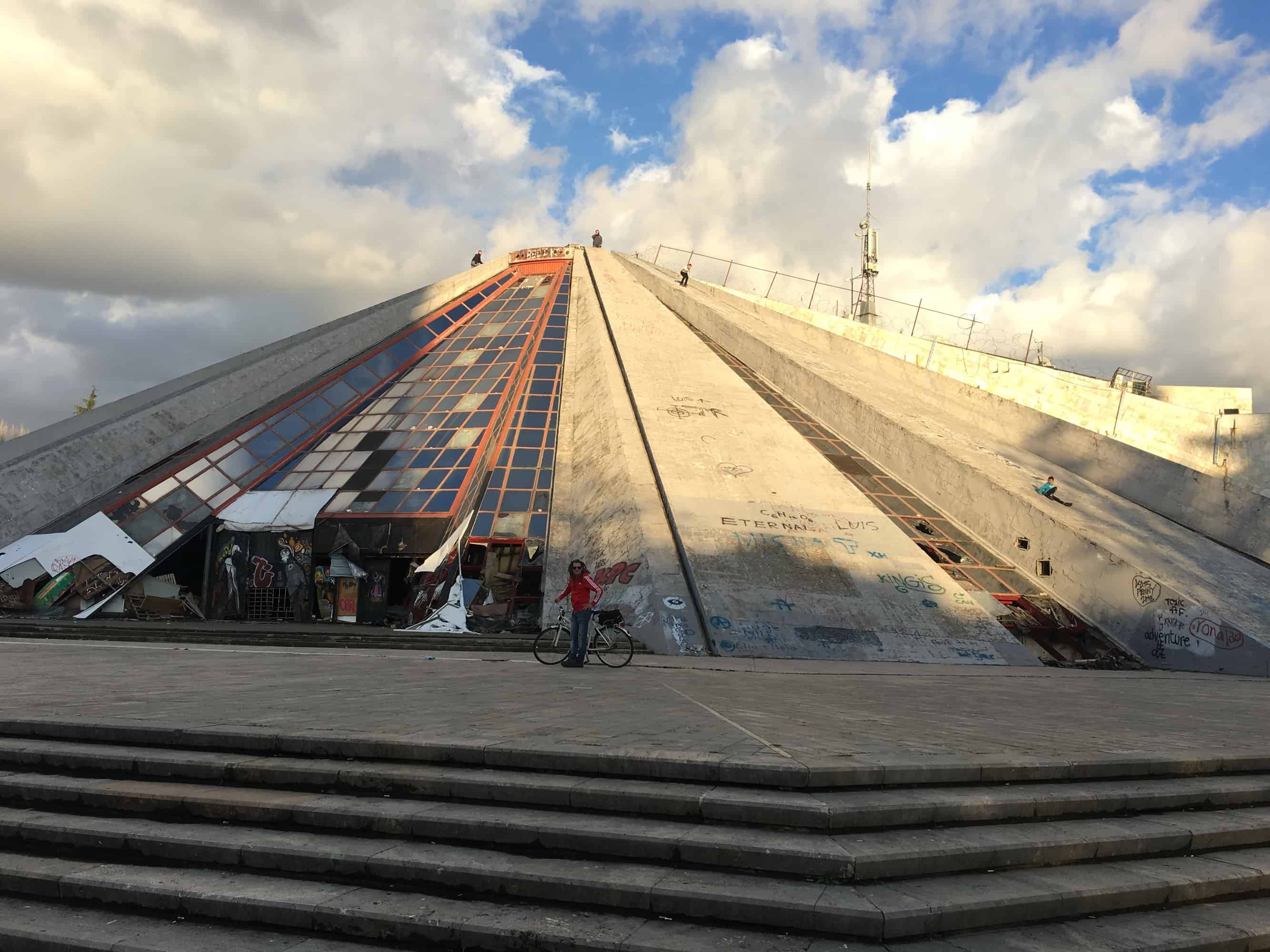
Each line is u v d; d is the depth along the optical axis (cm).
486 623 2050
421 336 3634
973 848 478
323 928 434
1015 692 1195
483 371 3291
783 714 820
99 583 2208
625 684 1098
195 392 2809
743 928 416
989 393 3234
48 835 526
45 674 1047
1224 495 2508
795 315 4594
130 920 450
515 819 506
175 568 2480
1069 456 2920
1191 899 487
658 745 597
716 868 460
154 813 550
